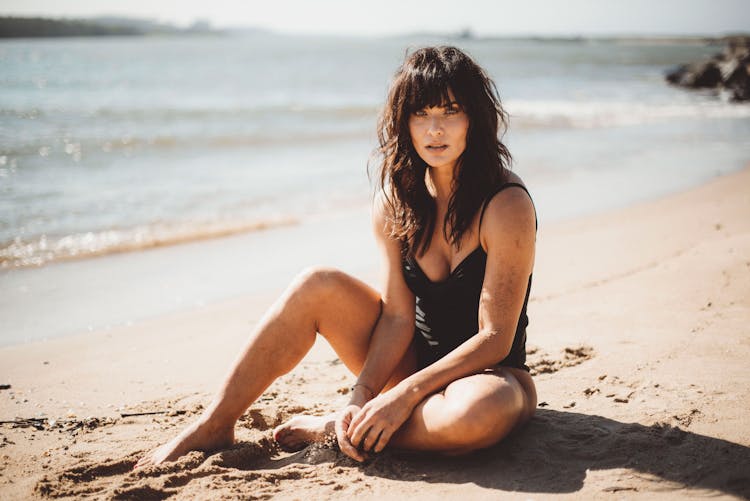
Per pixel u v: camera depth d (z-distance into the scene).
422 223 2.45
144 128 15.06
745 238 5.48
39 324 4.53
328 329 2.56
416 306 2.54
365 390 2.43
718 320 3.66
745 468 2.15
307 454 2.46
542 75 39.59
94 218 7.55
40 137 13.09
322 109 18.80
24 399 3.29
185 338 4.25
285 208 8.11
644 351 3.31
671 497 2.02
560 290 4.66
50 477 2.30
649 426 2.47
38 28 113.00
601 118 18.50
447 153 2.32
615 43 185.50
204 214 7.79
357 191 9.02
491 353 2.27
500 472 2.22
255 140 13.67
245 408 2.49
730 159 11.29
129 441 2.73
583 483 2.12
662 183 9.27
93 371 3.70
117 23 198.12
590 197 8.47
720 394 2.72
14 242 6.60
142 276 5.64
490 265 2.31
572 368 3.20
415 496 2.10
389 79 2.51
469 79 2.31
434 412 2.21
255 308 4.83
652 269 4.94
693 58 67.50
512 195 2.32
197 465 2.35
